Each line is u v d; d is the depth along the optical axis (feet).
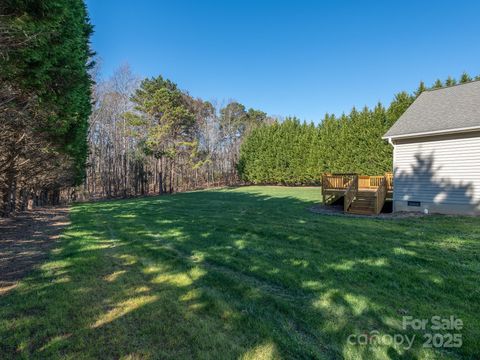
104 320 9.14
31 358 7.19
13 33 14.47
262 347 7.80
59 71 20.59
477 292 11.35
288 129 101.86
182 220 30.60
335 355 7.54
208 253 17.33
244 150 116.98
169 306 10.16
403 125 35.45
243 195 67.56
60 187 60.70
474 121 28.84
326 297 11.04
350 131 75.15
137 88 105.09
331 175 42.93
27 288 11.62
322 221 28.53
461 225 24.84
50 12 16.05
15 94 18.19
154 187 105.29
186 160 110.11
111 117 96.12
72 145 33.83
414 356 7.49
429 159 32.48
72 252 17.31
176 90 113.50
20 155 28.09
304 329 8.80
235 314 9.64
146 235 22.82
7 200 35.32
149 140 93.20
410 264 14.85
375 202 34.14
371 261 15.39
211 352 7.55
